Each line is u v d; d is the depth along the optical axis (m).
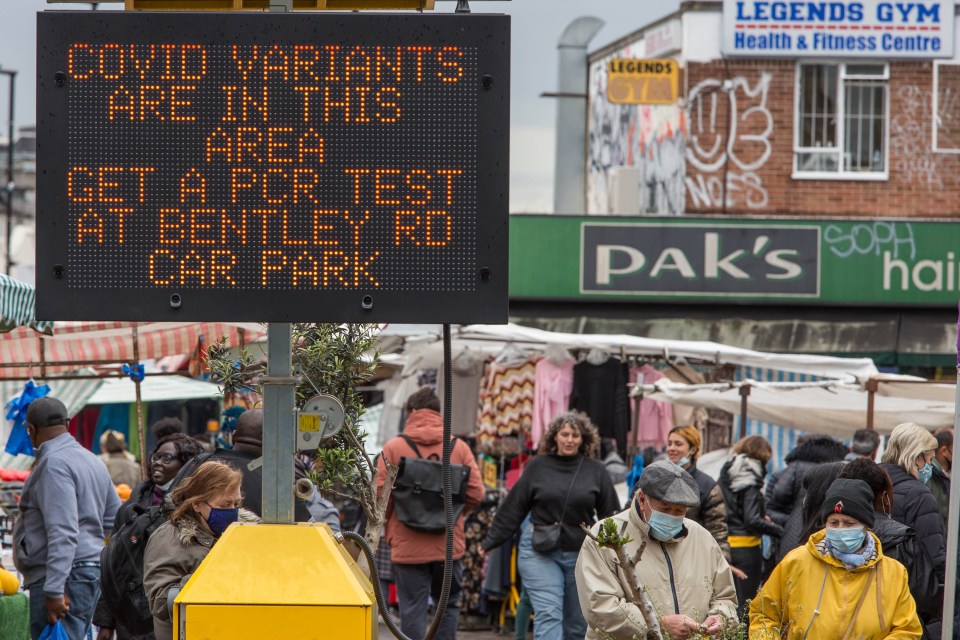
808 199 39.16
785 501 18.19
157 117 7.25
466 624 21.58
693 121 39.19
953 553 9.59
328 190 7.25
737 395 20.78
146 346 17.92
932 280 37.25
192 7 8.02
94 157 7.25
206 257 7.24
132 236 7.24
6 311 13.11
